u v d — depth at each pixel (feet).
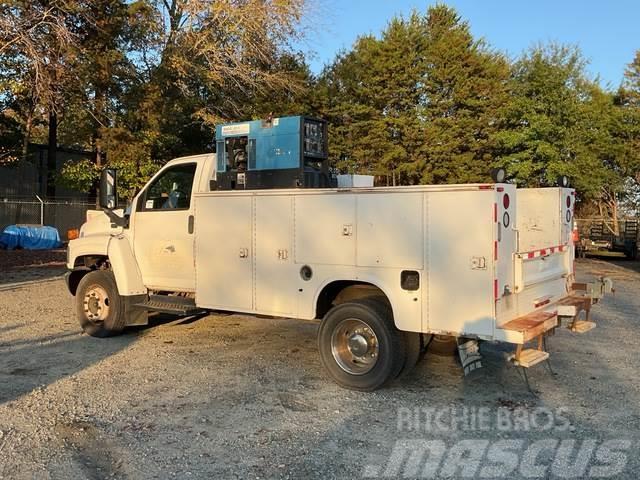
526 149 82.07
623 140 89.10
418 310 17.40
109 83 63.26
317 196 19.19
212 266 21.80
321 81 88.28
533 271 18.54
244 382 19.52
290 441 14.66
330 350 19.06
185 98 66.54
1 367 21.06
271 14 64.44
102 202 25.20
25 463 13.33
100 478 12.65
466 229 16.53
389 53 87.10
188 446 14.33
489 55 89.30
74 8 56.59
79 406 17.06
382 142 86.17
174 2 68.28
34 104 62.75
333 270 18.92
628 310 33.76
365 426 15.70
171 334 26.73
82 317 26.22
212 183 23.30
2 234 70.18
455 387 19.12
